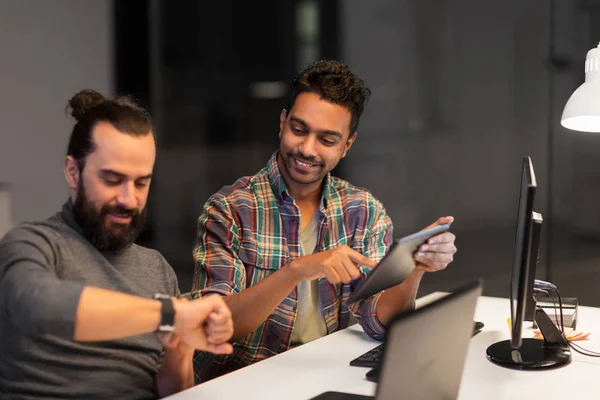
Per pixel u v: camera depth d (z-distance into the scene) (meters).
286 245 1.92
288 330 1.91
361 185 5.36
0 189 3.90
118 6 5.07
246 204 1.92
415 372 1.08
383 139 5.27
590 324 1.95
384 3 5.15
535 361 1.58
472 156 5.04
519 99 4.86
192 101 5.44
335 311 1.97
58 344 1.30
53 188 4.19
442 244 1.60
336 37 5.28
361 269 1.95
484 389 1.44
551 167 4.79
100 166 1.29
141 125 1.32
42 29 4.12
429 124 5.14
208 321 1.21
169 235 5.54
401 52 5.15
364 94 1.89
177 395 1.39
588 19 4.63
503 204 4.98
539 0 4.74
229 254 1.87
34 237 1.28
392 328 0.99
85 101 1.36
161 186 5.50
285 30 5.35
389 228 2.07
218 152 5.51
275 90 5.41
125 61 5.13
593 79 1.88
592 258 4.64
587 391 1.43
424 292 4.66
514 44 4.84
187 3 5.31
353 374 1.54
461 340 1.23
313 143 1.82
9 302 1.16
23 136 4.07
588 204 4.68
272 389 1.43
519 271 1.42
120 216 1.32
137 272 1.45
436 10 5.03
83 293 1.12
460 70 5.02
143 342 1.43
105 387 1.35
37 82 4.11
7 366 1.31
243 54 5.42
